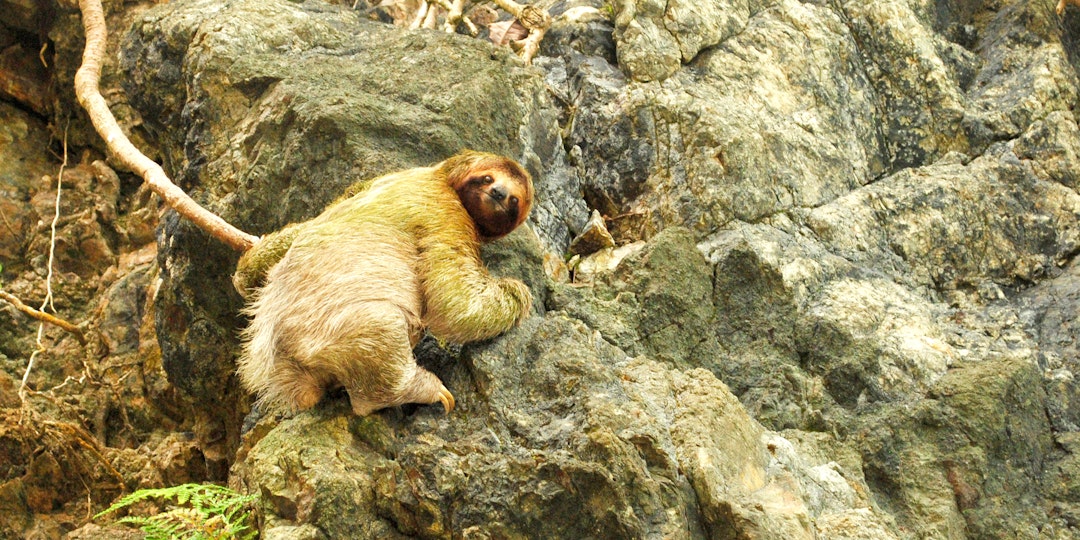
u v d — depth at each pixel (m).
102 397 9.73
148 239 10.74
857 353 7.70
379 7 10.46
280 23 8.59
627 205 8.81
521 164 8.35
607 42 9.69
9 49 11.38
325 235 6.13
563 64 9.57
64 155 11.14
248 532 5.90
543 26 9.54
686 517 5.77
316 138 7.57
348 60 8.41
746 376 7.69
